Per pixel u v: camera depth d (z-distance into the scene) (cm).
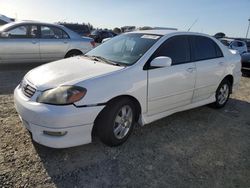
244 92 707
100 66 356
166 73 386
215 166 322
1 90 573
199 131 420
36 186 265
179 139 386
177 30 453
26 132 371
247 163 333
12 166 292
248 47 1827
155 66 358
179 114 489
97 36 2433
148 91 364
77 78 316
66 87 298
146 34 428
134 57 374
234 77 544
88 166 304
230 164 328
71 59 415
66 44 835
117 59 385
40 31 796
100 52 432
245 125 459
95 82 312
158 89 378
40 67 382
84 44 872
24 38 770
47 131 295
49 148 333
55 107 291
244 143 388
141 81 353
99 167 304
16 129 379
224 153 355
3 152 317
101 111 320
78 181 277
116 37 464
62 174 286
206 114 501
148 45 392
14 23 772
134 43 410
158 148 354
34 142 345
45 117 289
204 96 482
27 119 305
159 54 386
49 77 326
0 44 736
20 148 329
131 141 368
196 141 384
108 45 446
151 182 284
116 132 340
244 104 589
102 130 328
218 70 490
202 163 326
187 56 432
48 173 286
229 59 523
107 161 316
